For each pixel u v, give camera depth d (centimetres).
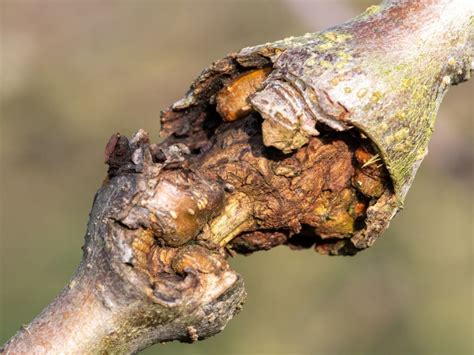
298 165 23
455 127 60
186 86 75
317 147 23
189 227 23
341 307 63
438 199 62
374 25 23
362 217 24
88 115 75
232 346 61
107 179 23
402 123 23
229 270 23
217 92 24
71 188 73
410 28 23
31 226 69
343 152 24
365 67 23
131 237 22
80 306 22
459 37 23
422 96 23
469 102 61
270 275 64
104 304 22
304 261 65
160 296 22
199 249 23
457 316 60
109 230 22
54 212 71
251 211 24
